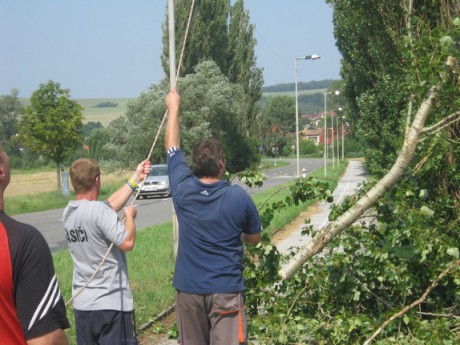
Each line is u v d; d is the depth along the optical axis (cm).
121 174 6078
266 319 732
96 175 548
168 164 505
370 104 1753
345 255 778
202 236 455
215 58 6253
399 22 846
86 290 525
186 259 461
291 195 775
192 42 6022
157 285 1144
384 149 1700
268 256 724
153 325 918
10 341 272
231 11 7012
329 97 18400
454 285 758
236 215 455
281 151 17638
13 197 4262
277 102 19212
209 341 469
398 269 735
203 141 480
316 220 2450
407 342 681
